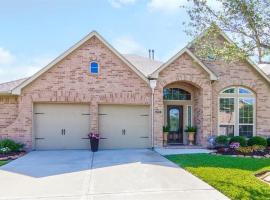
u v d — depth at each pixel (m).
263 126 19.47
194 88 19.89
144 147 18.39
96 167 11.95
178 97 20.08
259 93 19.48
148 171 11.06
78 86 17.69
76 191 8.55
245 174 10.40
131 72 18.05
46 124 17.73
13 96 17.69
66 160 13.72
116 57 17.97
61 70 17.59
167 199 7.80
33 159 14.05
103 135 18.12
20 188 8.91
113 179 9.90
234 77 19.34
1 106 17.70
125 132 18.33
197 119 19.34
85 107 18.02
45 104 17.75
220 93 19.30
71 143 17.86
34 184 9.35
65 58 17.62
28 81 17.19
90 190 8.64
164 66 17.94
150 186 9.02
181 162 12.77
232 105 19.39
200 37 11.59
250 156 14.91
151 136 18.17
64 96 17.56
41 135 17.67
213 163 12.52
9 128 17.22
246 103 19.55
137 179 9.89
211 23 10.71
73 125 17.91
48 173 10.89
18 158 14.47
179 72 18.28
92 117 17.72
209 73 18.39
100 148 18.05
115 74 17.94
